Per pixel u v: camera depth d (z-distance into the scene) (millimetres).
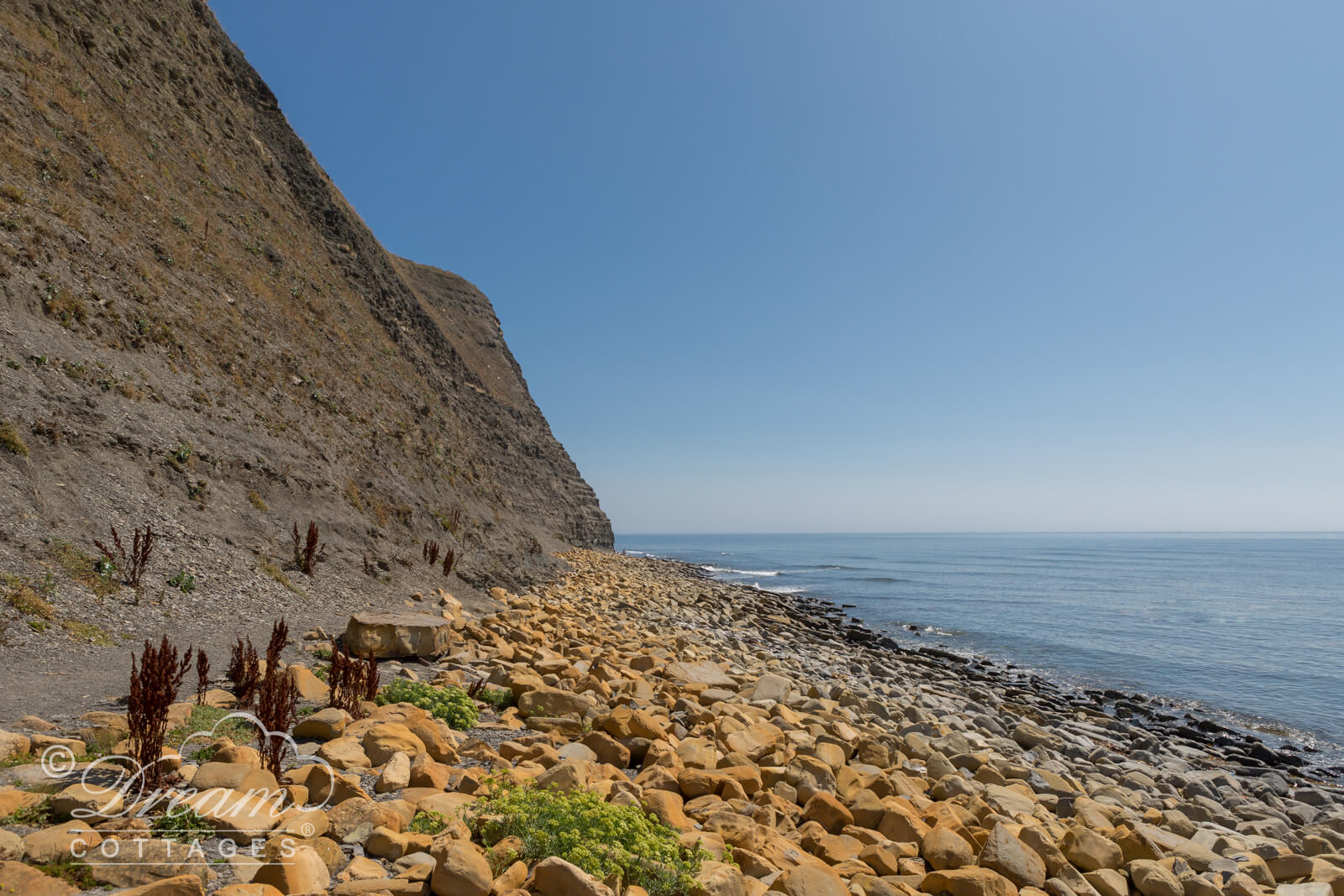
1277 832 10461
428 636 12203
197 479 15609
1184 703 23391
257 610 13320
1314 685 26094
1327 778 16359
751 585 68812
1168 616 45500
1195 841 8969
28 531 10891
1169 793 12859
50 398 13469
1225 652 32312
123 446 14320
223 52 38438
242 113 37656
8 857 3600
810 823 7016
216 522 15203
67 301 15719
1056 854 7156
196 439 16531
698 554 164000
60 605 10008
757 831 6367
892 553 165000
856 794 7898
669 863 4977
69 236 17312
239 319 22859
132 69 28219
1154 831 8805
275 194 35594
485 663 12445
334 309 32531
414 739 6949
